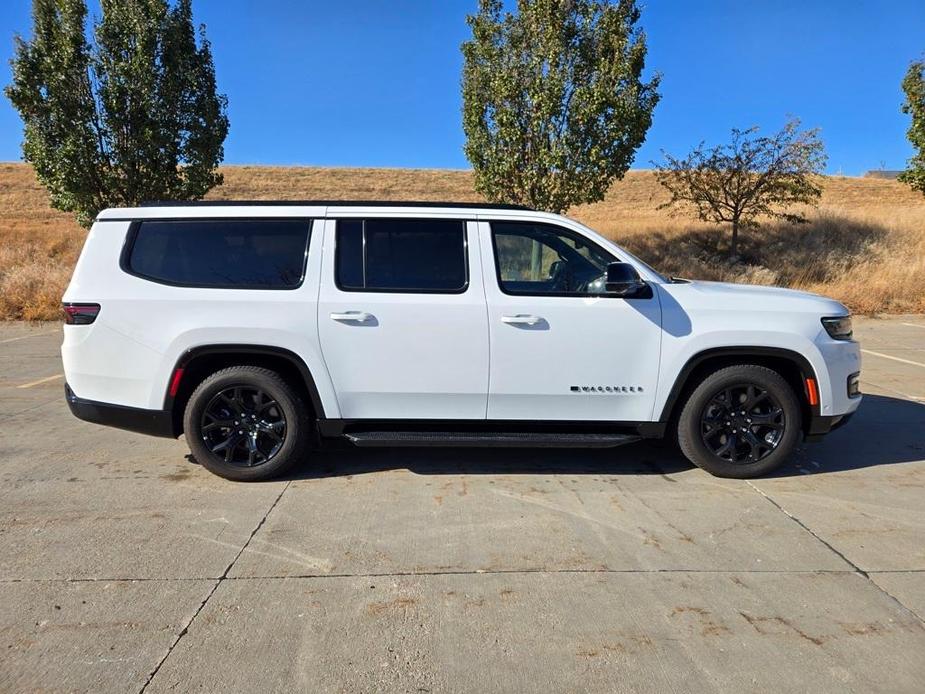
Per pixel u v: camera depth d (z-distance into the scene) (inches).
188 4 554.3
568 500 172.2
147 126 539.2
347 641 112.3
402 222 181.2
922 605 123.6
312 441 191.2
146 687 100.7
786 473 192.5
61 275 599.5
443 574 134.6
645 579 132.7
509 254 182.4
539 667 105.8
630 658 108.1
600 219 1040.2
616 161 544.1
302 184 1652.3
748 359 186.2
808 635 114.4
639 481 185.9
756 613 120.9
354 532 153.1
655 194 1509.6
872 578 133.4
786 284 644.1
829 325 183.3
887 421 244.8
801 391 188.5
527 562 139.5
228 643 111.5
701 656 108.7
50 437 223.0
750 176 714.2
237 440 181.9
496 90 540.1
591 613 120.8
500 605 123.3
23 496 172.9
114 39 527.5
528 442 179.8
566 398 180.1
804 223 804.6
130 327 176.4
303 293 176.6
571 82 542.3
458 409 180.5
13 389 293.1
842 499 173.5
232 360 182.9
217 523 157.4
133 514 162.1
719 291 186.4
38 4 524.4
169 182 570.9
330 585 130.0
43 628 115.1
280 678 103.0
